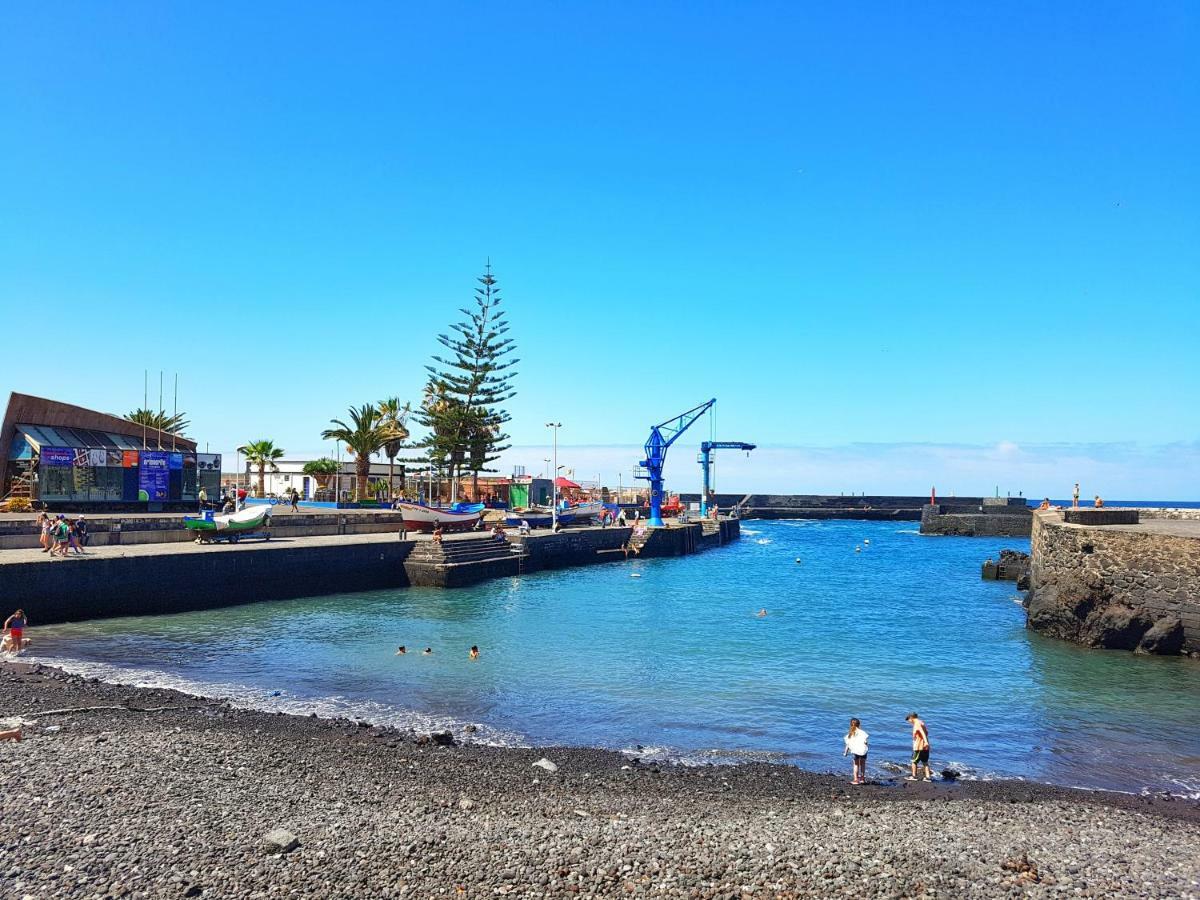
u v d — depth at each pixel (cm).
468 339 7531
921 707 2058
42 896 870
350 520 4866
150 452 4609
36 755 1349
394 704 1955
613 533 6475
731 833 1162
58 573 2770
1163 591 2705
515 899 923
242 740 1539
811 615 3647
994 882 1022
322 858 1005
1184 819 1341
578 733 1778
